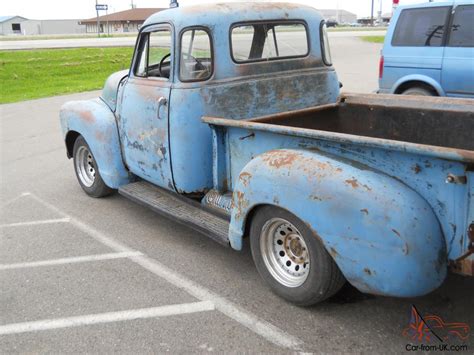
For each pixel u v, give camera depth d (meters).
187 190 4.39
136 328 3.42
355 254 2.89
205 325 3.41
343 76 14.94
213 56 4.28
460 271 2.70
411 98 4.20
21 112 12.55
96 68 20.69
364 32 37.84
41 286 4.05
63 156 8.31
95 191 6.05
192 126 4.25
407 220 2.70
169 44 4.30
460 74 7.55
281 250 3.59
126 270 4.25
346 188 2.89
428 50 7.83
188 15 4.18
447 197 2.65
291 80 4.73
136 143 4.88
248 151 3.79
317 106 4.65
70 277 4.18
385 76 8.45
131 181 5.40
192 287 3.91
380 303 3.54
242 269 4.18
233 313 3.53
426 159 2.68
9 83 17.69
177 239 4.85
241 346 3.18
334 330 3.27
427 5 7.83
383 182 2.82
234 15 4.34
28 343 3.33
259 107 4.56
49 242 4.91
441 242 2.73
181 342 3.25
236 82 4.39
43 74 19.41
